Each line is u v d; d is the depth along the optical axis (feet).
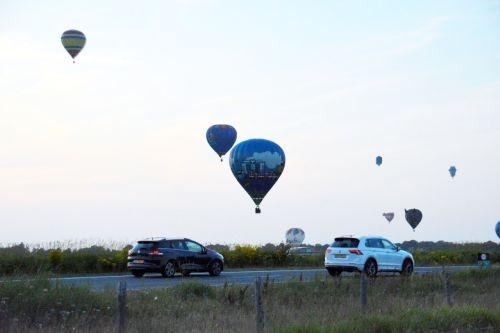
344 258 119.24
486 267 129.90
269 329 63.36
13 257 129.59
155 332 61.46
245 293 87.25
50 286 72.28
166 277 118.83
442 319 70.33
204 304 78.23
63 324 61.77
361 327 65.16
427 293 96.99
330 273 122.31
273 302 81.46
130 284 103.71
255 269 155.94
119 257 138.92
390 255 123.75
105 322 64.13
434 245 248.11
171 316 69.77
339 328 63.26
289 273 136.15
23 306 66.08
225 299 83.15
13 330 59.21
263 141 170.91
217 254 126.82
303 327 62.44
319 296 88.33
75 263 133.90
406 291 97.96
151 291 84.43
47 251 139.74
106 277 121.08
